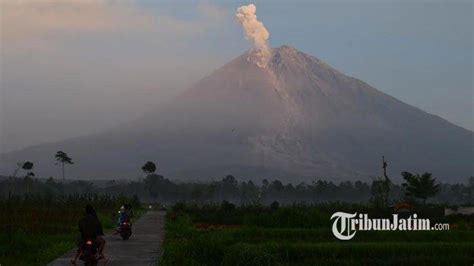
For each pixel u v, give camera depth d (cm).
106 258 2383
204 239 2417
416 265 2566
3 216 3816
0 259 2264
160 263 2206
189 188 15500
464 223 4462
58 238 3077
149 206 9431
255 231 3503
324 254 2714
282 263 2467
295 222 3984
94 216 2102
